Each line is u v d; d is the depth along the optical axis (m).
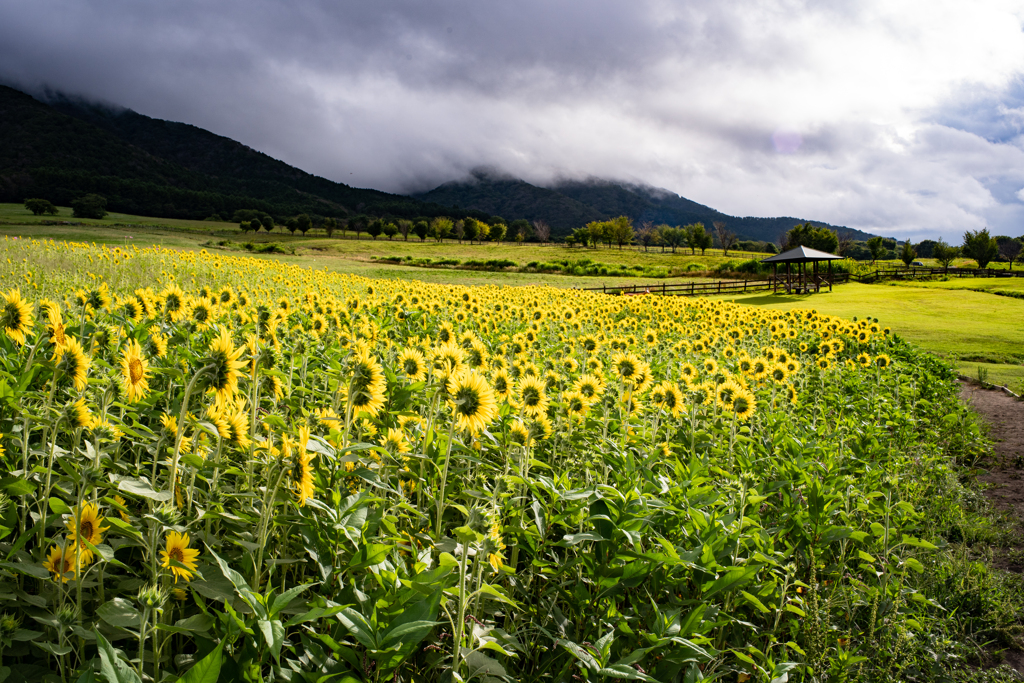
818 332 16.25
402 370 5.58
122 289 11.50
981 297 42.75
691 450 5.06
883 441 7.61
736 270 67.69
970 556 5.45
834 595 4.02
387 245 117.06
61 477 2.69
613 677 2.59
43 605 2.13
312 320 7.79
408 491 3.76
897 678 3.52
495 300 15.45
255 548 2.25
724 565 3.31
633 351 10.11
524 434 3.75
